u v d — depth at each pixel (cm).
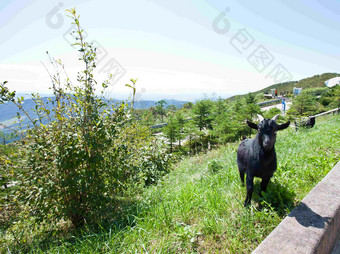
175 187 481
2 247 317
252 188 317
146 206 366
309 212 233
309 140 658
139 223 303
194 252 239
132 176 453
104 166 357
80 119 346
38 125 330
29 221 363
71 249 272
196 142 2242
